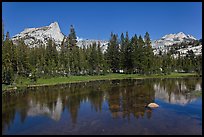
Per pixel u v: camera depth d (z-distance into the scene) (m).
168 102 46.91
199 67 139.00
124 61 135.88
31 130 29.75
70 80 102.75
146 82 91.31
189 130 28.59
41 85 84.94
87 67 128.38
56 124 32.28
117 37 145.75
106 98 53.19
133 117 35.28
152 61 132.62
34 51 129.00
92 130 29.28
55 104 47.03
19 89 72.56
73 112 39.66
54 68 113.69
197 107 41.88
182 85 77.44
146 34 135.75
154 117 35.03
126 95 57.22
